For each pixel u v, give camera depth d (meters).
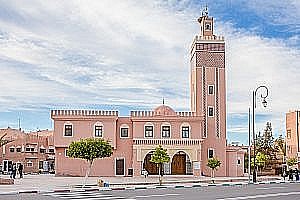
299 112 88.81
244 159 71.50
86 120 60.94
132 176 59.84
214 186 39.38
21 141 83.12
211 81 65.75
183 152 61.44
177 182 46.12
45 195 27.94
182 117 61.59
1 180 39.72
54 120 60.78
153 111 61.88
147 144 60.34
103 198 25.23
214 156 64.12
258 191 31.55
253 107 48.88
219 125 64.88
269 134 89.50
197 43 66.38
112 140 60.78
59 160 60.44
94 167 60.72
